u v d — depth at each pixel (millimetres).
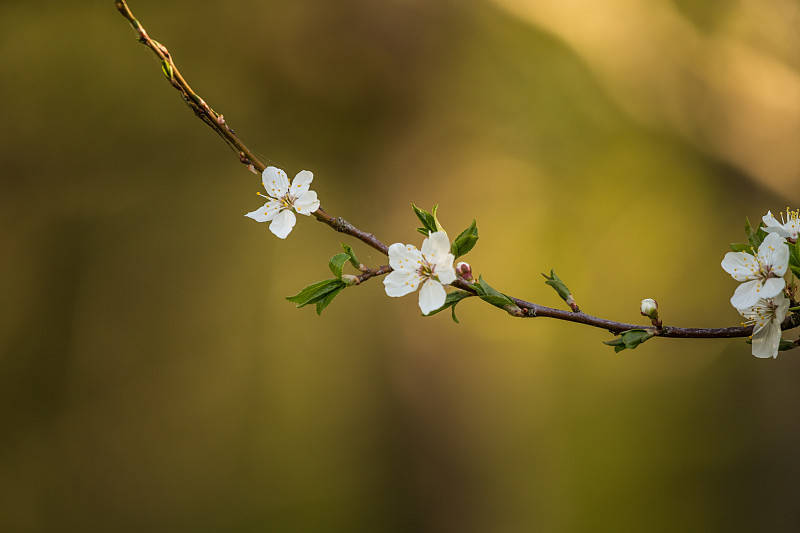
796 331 1981
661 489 3000
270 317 3113
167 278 3096
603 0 3176
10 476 2879
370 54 3021
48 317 2994
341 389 3074
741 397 3135
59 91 3008
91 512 2938
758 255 1033
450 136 3117
